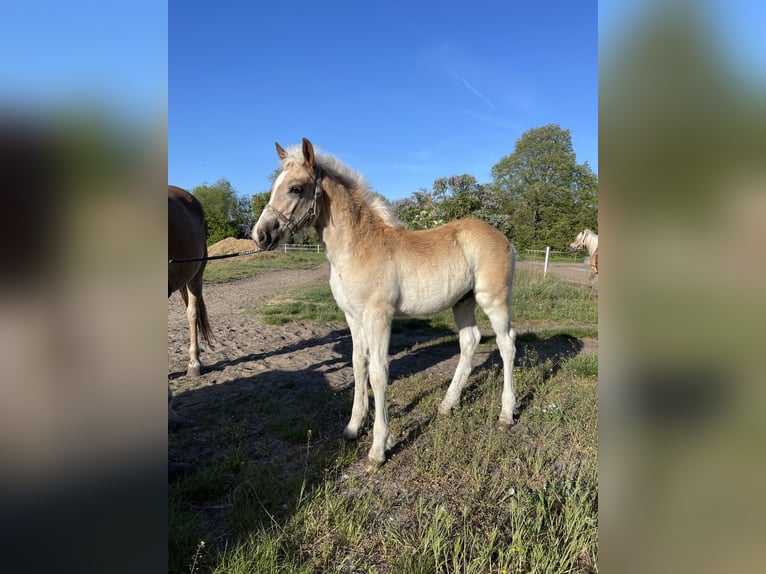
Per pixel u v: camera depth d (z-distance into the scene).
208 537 2.31
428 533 2.28
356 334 3.68
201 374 5.28
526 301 10.19
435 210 14.37
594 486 2.74
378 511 2.64
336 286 3.56
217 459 3.17
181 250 3.94
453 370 5.61
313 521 2.44
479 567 2.10
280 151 3.61
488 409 4.21
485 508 2.66
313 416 4.04
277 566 2.10
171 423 3.70
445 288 3.69
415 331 8.00
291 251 31.92
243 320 8.68
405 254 3.55
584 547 2.16
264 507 2.60
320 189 3.35
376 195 3.78
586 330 7.57
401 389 4.83
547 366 5.48
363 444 3.55
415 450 3.41
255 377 5.19
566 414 4.02
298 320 8.66
